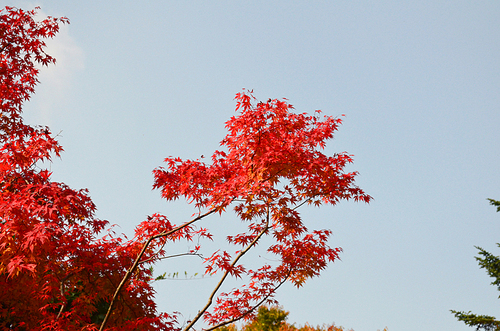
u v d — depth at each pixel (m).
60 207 6.51
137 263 7.08
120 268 7.83
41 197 6.24
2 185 6.82
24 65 10.45
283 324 17.12
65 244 7.11
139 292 8.14
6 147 6.97
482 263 17.92
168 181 7.61
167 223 7.35
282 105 7.38
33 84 10.70
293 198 8.21
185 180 7.48
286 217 7.91
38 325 7.27
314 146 7.85
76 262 7.47
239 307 7.97
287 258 8.16
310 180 7.98
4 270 5.94
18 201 5.75
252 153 7.39
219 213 6.77
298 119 7.62
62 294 7.57
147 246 7.72
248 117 7.29
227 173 7.42
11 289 6.96
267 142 7.34
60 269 7.37
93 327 6.87
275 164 7.14
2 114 10.05
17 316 7.16
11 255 5.74
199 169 7.54
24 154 7.12
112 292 7.80
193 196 7.31
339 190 7.85
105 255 7.64
